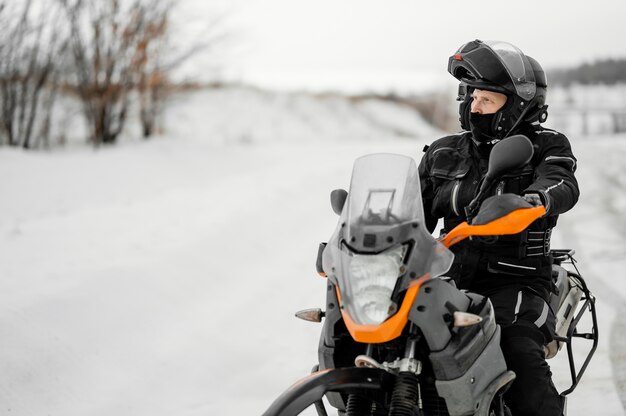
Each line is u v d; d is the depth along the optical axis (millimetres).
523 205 2980
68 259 7277
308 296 7289
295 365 5637
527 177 3762
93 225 9109
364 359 2830
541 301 3596
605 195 12562
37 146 15500
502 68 3729
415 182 3162
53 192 12047
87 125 16922
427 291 2947
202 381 5344
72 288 6230
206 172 15547
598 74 37156
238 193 11922
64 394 4906
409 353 2924
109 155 15531
